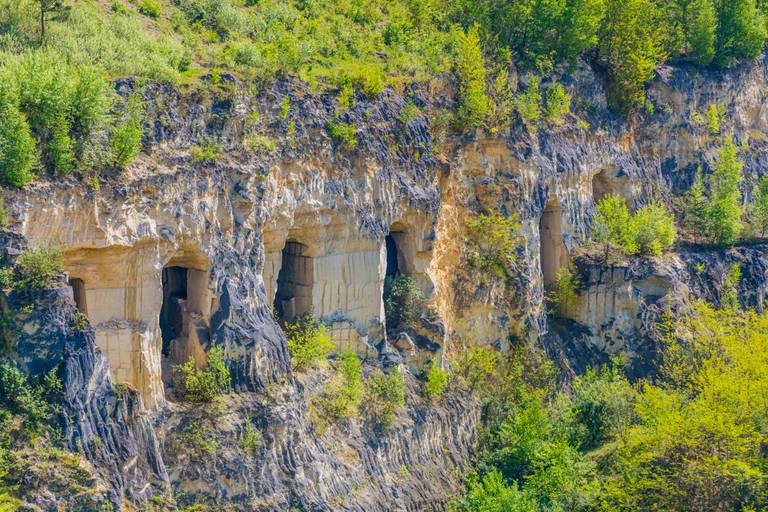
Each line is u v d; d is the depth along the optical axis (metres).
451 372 80.12
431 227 78.31
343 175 71.69
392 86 78.56
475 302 83.56
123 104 59.88
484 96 84.31
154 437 54.91
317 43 80.88
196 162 62.06
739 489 71.00
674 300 96.19
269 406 62.06
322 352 69.81
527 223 87.25
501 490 70.69
